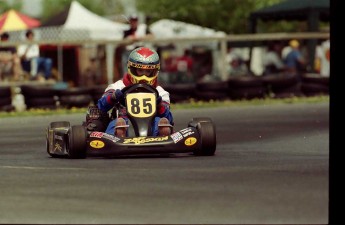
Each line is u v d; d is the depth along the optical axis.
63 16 80.69
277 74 68.88
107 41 64.25
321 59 75.12
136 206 18.20
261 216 16.84
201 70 82.50
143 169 24.12
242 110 55.66
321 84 65.38
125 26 81.56
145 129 27.62
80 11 81.00
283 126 43.03
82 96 58.22
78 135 26.89
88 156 27.80
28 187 21.20
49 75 65.00
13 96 61.53
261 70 89.56
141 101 28.02
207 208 17.78
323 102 61.66
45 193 20.19
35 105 57.62
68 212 17.78
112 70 72.94
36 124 47.34
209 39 67.50
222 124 44.81
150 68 28.58
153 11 104.31
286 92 64.25
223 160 26.41
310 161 26.09
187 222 16.52
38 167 25.58
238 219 16.64
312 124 44.06
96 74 69.75
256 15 82.81
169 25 95.12
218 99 62.06
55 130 28.95
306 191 19.41
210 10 103.25
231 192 19.58
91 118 28.62
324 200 18.27
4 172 24.52
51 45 69.25
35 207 18.42
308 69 74.56
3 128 45.06
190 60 76.75
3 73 63.28
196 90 62.12
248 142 34.50
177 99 61.47
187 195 19.34
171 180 21.73
